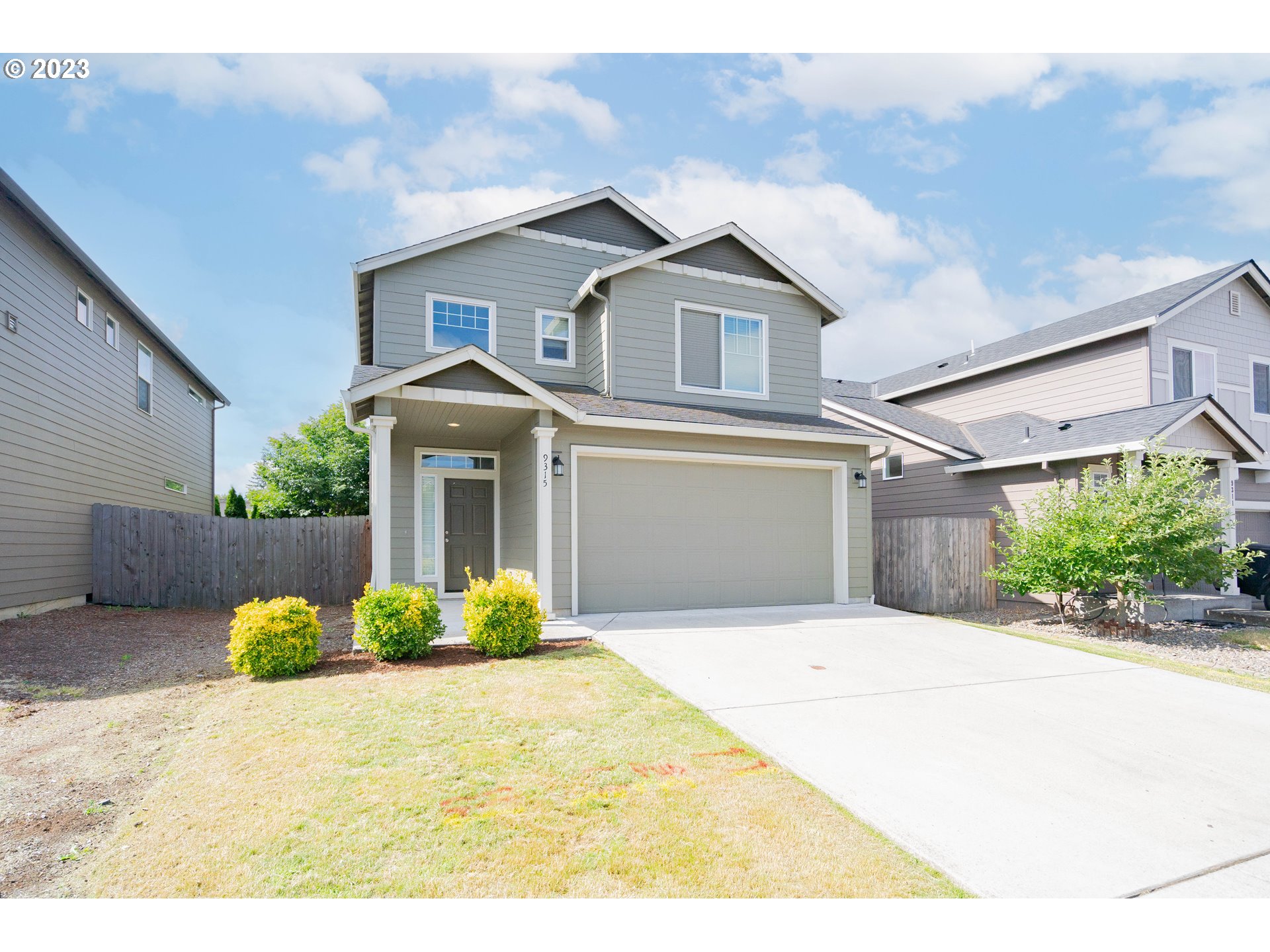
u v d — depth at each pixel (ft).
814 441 37.78
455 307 38.91
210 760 14.49
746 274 40.70
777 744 15.93
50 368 34.19
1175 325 47.96
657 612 33.76
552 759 14.38
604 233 42.63
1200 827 12.31
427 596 24.02
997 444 46.93
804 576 37.99
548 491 31.22
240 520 40.42
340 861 10.47
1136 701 20.16
